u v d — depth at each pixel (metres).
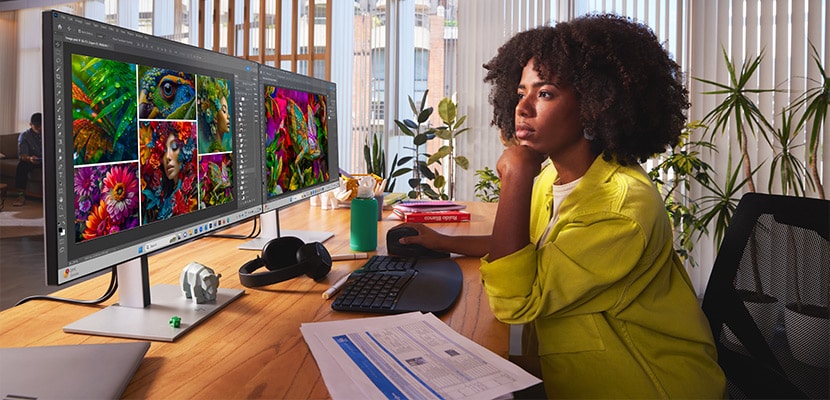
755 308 1.05
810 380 0.94
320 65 4.27
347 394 0.62
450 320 0.90
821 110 2.95
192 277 0.93
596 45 0.93
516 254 0.90
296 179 1.50
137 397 0.61
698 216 3.62
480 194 4.02
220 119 1.09
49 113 0.68
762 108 3.50
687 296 0.95
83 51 0.73
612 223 0.86
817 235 0.98
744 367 1.04
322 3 4.27
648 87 0.98
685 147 3.60
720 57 3.55
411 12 4.22
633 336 0.89
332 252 1.36
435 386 0.65
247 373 0.68
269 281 1.05
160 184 0.90
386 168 4.29
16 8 5.34
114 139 0.79
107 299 0.94
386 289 1.01
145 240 0.86
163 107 0.90
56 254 0.69
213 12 4.42
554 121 0.96
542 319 0.93
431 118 4.25
